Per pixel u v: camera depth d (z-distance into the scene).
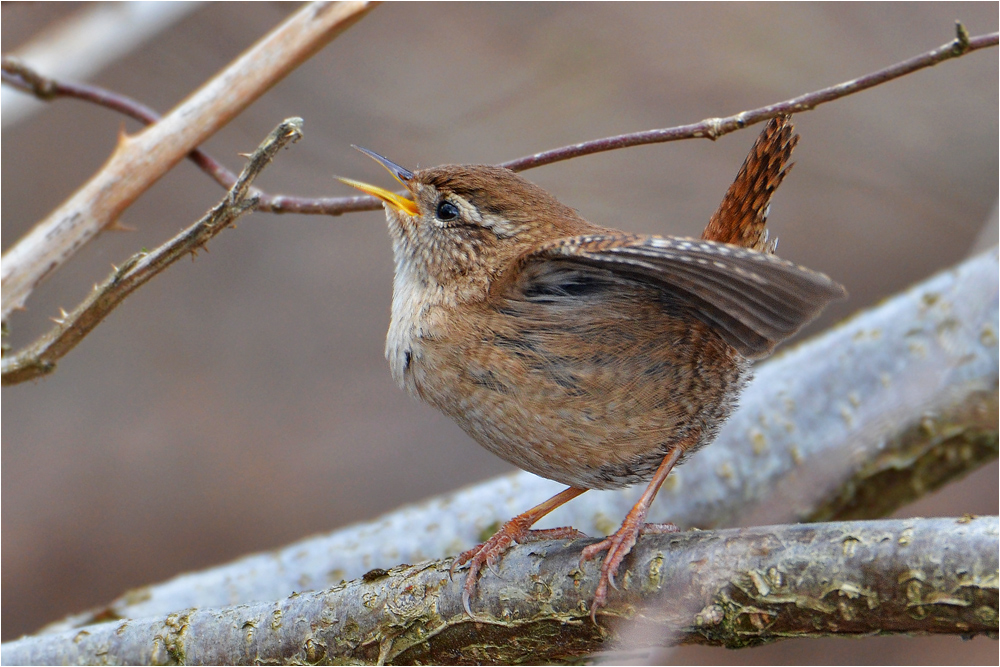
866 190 13.88
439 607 5.48
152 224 14.80
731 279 4.88
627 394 5.83
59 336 5.72
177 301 15.88
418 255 6.42
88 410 15.17
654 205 13.45
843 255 14.34
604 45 13.51
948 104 13.62
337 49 13.29
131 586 13.62
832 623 4.65
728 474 7.96
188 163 14.94
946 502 12.77
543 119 13.44
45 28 11.68
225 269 15.96
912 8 13.59
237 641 5.78
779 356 8.62
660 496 7.97
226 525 14.26
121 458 14.75
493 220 6.29
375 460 15.07
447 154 13.14
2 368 5.79
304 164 13.43
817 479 7.62
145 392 15.39
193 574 7.80
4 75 7.25
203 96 6.50
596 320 5.81
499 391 5.91
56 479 14.46
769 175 6.16
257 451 14.95
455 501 8.11
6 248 14.17
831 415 8.05
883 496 7.94
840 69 13.54
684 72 13.55
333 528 14.24
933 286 8.45
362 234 16.05
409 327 6.25
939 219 13.84
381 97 13.19
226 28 13.33
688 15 13.59
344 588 5.74
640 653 5.32
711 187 13.52
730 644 4.94
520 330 5.87
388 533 7.92
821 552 4.68
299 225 15.91
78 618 7.32
